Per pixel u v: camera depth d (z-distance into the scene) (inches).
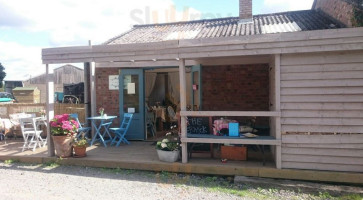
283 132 194.7
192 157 235.0
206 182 199.5
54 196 174.1
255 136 212.4
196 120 233.8
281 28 284.2
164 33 360.8
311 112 188.9
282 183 184.7
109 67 334.6
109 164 231.5
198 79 311.9
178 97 457.7
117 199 168.6
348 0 237.5
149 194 176.9
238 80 315.3
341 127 184.7
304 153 191.2
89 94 343.0
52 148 254.1
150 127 358.0
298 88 190.1
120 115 330.0
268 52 189.5
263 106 308.8
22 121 285.6
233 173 202.4
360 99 180.4
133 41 334.3
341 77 182.7
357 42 172.2
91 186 192.7
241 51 195.8
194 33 331.9
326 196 170.7
